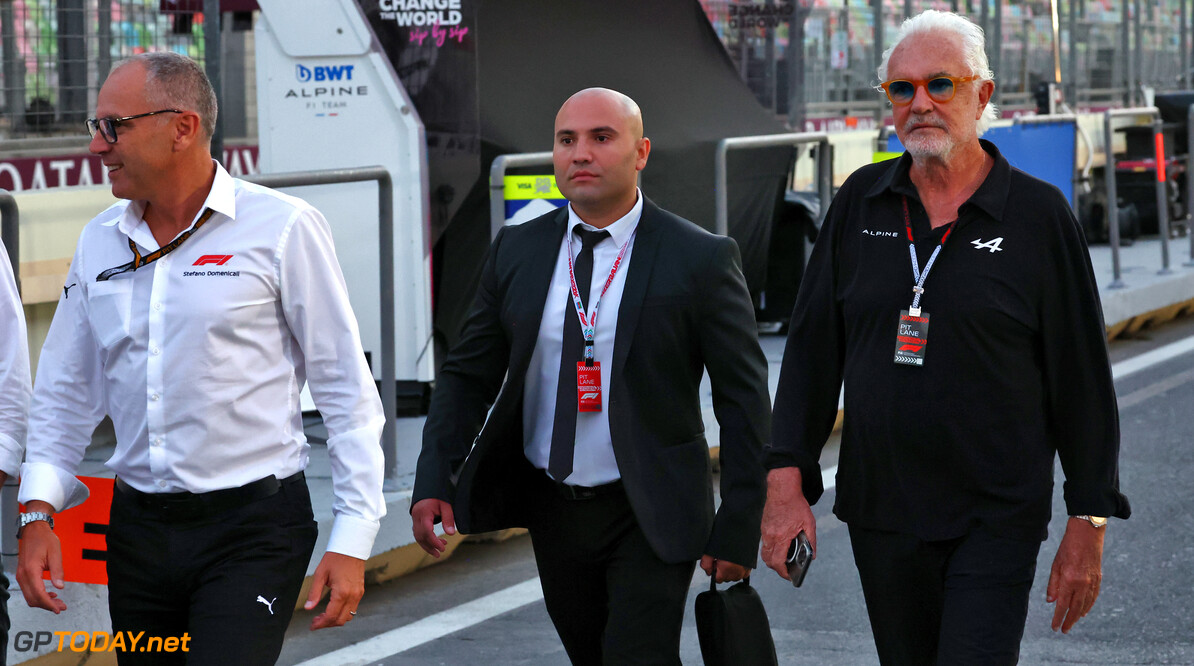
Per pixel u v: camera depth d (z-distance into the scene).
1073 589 2.92
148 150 2.68
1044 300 2.86
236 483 2.73
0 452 2.88
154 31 6.11
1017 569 2.85
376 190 6.57
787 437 3.08
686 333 3.12
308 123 6.59
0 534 4.20
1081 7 14.73
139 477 2.76
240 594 2.69
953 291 2.87
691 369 3.15
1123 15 15.65
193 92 2.72
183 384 2.70
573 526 3.14
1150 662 4.34
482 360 3.33
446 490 3.22
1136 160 13.24
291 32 6.54
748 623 3.09
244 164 8.72
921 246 2.93
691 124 8.01
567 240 3.19
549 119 7.00
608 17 7.62
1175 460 6.70
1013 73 13.30
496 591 5.18
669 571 3.09
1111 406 2.90
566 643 3.37
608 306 3.12
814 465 3.11
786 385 3.12
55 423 2.87
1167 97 13.67
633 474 3.05
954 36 2.89
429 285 6.64
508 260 3.26
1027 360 2.88
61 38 5.81
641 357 3.09
